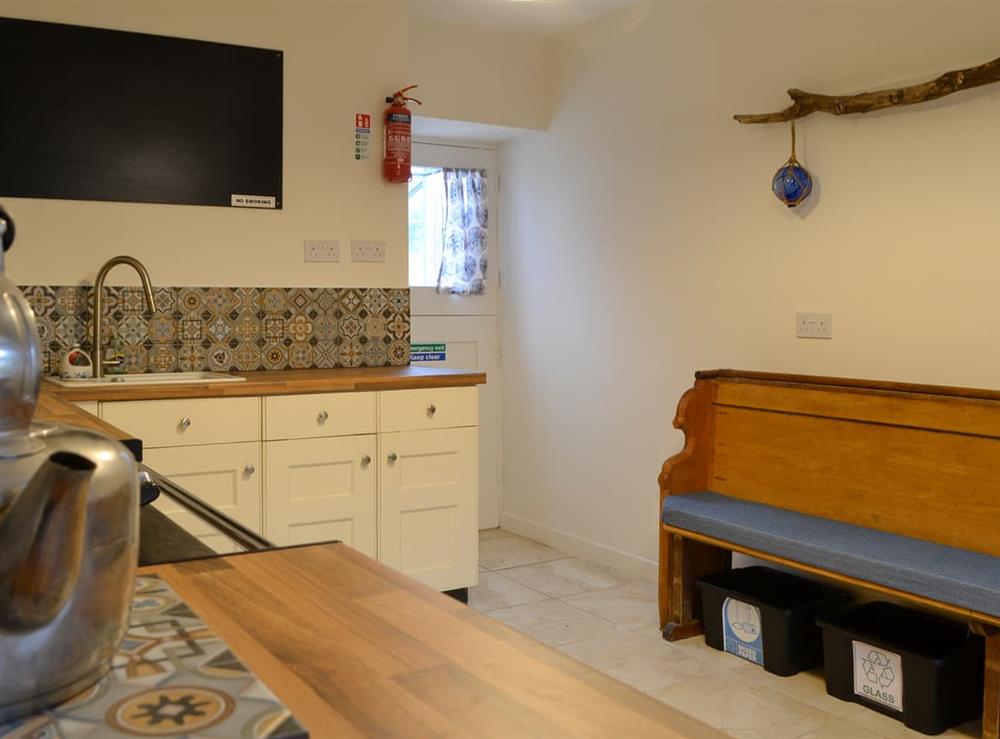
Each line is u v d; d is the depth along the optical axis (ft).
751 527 9.91
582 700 1.94
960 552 8.81
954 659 8.64
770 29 11.62
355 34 12.64
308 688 2.00
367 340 12.99
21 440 1.95
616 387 14.33
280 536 10.67
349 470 11.05
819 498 10.37
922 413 9.42
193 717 1.78
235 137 11.94
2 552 1.76
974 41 9.41
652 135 13.47
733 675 10.08
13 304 1.98
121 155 11.29
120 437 5.81
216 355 11.98
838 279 10.87
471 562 11.88
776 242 11.62
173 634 2.26
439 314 16.37
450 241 16.42
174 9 11.49
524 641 2.30
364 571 2.92
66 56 10.94
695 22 12.67
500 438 17.04
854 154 10.61
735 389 11.46
